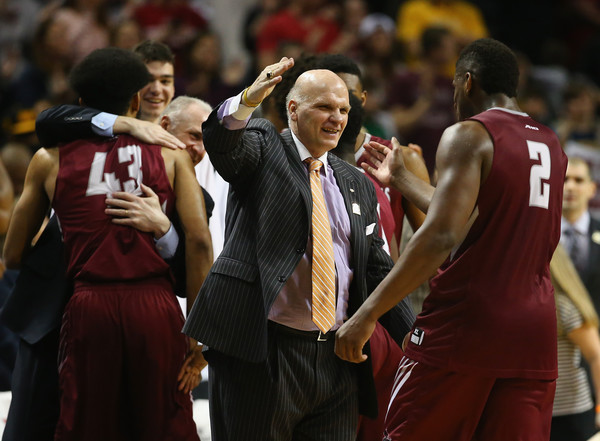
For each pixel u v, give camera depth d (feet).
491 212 31.45
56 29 80.28
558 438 48.11
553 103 99.60
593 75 108.68
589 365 52.26
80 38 81.20
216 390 33.22
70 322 34.04
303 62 41.73
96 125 35.01
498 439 31.96
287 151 33.47
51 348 35.37
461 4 104.17
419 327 32.71
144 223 34.27
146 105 44.42
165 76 44.52
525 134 32.14
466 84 33.35
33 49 80.89
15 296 35.58
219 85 79.20
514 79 33.19
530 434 31.86
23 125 62.64
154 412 34.01
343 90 33.22
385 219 38.83
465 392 31.71
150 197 34.65
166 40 83.10
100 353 33.68
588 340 47.83
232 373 32.71
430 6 102.06
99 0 83.71
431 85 86.33
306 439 33.86
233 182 32.89
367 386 34.27
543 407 32.32
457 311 31.60
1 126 71.67
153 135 35.40
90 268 33.88
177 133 40.47
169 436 34.19
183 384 34.73
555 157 32.63
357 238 33.83
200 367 35.35
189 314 32.71
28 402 34.94
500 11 114.42
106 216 34.19
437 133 85.56
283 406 32.40
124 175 34.63
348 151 39.37
